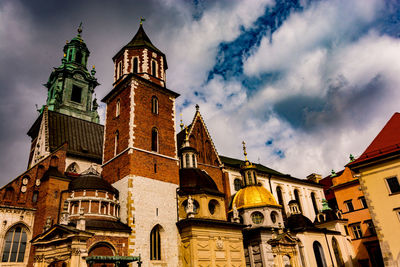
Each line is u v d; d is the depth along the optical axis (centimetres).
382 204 3500
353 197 5581
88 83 7638
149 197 3475
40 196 3359
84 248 2562
